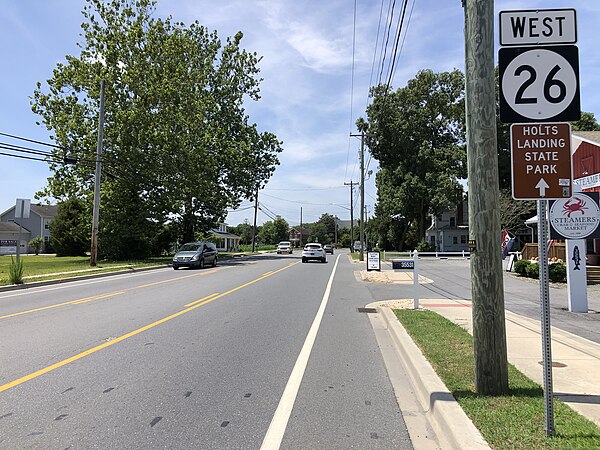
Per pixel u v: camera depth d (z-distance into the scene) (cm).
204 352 738
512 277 2027
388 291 1616
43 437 427
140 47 3569
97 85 3359
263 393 550
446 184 4709
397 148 5181
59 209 5322
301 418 476
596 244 2084
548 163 399
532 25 408
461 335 786
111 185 3559
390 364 680
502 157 4453
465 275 2300
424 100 5291
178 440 422
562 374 562
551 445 364
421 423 465
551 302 1253
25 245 7075
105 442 417
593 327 896
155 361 683
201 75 4103
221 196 4438
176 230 4603
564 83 402
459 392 493
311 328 941
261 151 4822
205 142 3759
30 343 790
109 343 793
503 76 407
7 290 1647
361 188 3981
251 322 995
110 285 1788
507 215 4056
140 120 3397
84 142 3353
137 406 505
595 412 438
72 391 552
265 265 3200
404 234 6322
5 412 488
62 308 1178
